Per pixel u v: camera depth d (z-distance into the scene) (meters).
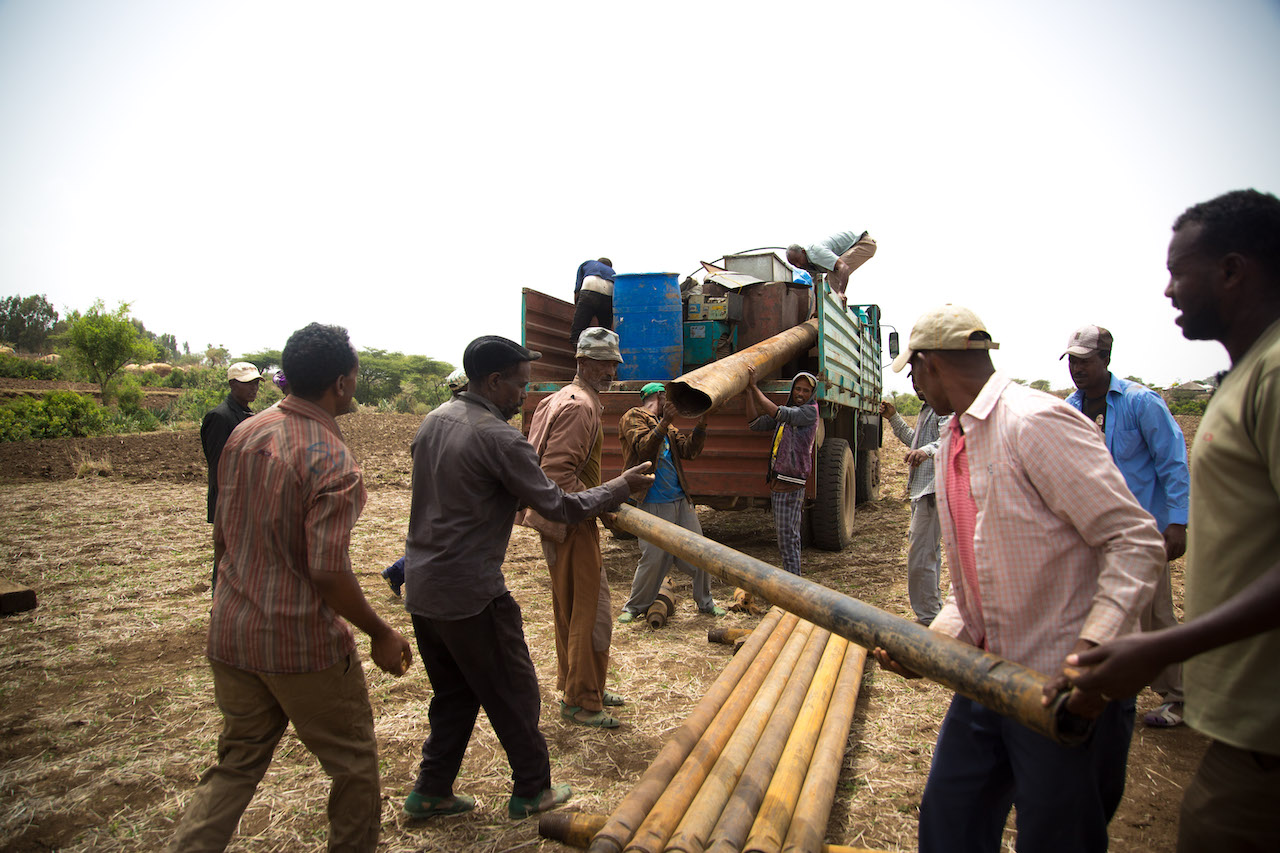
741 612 5.61
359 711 2.35
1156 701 3.92
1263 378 1.43
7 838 2.80
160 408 34.69
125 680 4.34
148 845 2.76
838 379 7.24
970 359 1.93
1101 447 1.71
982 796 2.01
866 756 3.34
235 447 2.27
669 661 4.57
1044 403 1.76
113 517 9.69
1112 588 1.58
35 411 22.98
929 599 5.03
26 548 7.80
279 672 2.17
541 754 2.92
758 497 6.55
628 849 2.27
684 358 6.96
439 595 2.68
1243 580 1.49
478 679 2.77
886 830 2.79
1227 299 1.56
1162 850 2.68
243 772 2.24
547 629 5.27
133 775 3.25
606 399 6.58
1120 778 1.89
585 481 3.83
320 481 2.18
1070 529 1.75
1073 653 1.60
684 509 5.27
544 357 7.27
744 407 6.39
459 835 2.81
